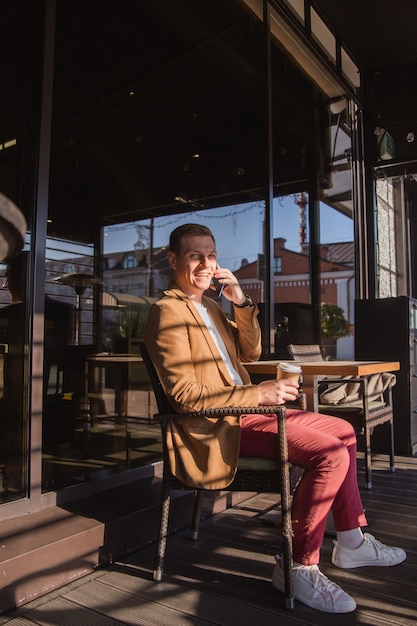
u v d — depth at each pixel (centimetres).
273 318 375
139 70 453
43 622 138
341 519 178
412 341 385
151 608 146
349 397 302
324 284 460
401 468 329
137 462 258
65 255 412
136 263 730
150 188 625
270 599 152
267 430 163
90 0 346
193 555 185
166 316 164
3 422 192
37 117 205
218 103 484
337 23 441
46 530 168
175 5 371
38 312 195
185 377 155
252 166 418
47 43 209
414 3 407
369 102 508
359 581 166
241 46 406
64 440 250
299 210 431
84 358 291
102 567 174
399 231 563
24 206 201
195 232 179
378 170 505
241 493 254
